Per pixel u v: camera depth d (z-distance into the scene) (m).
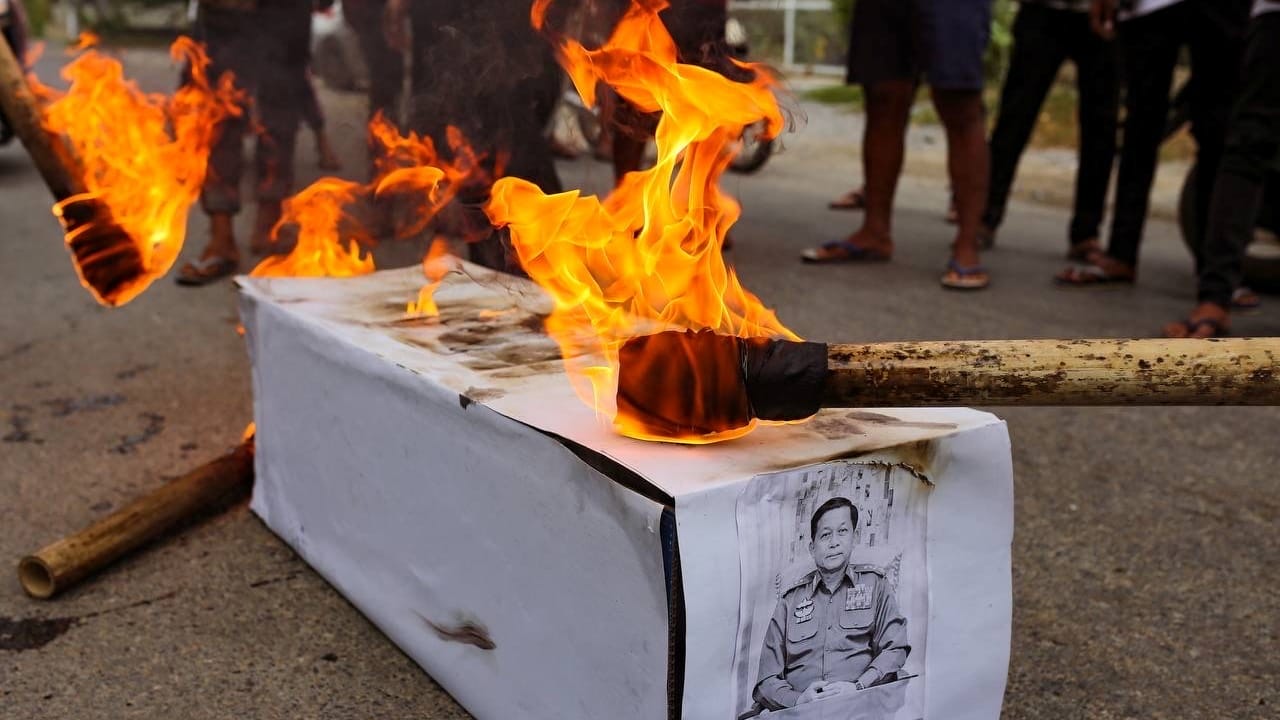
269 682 1.69
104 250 2.19
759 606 1.20
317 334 1.79
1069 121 8.78
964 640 1.38
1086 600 2.02
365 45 3.36
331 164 5.16
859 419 1.38
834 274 4.55
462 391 1.45
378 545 1.75
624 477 1.20
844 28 10.62
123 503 2.34
